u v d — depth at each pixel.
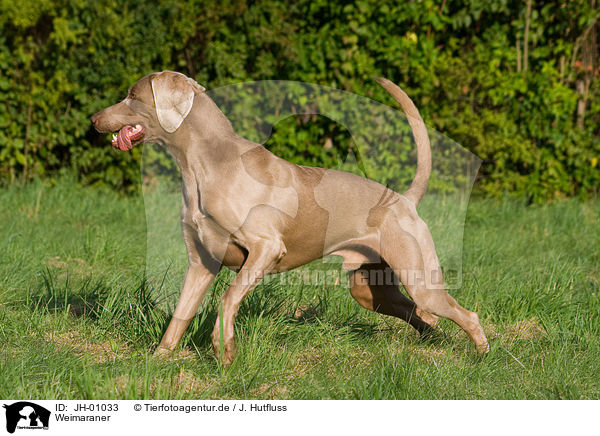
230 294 4.97
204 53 12.07
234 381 4.94
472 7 11.85
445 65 11.70
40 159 12.35
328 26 11.66
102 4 11.71
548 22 12.37
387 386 4.82
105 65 11.85
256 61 11.97
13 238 8.72
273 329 5.71
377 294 5.87
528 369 5.40
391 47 11.59
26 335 5.72
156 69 12.26
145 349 5.45
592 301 6.87
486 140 11.84
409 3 11.59
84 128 11.95
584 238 10.13
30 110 11.92
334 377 5.15
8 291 6.71
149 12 11.82
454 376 5.15
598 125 12.73
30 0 11.17
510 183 12.27
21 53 11.56
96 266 8.33
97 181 12.38
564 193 12.64
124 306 6.11
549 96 12.04
